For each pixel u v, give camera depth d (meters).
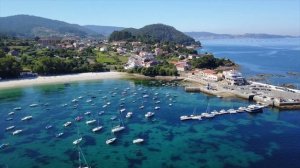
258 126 137.00
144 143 118.94
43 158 106.88
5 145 118.25
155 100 187.25
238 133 128.62
